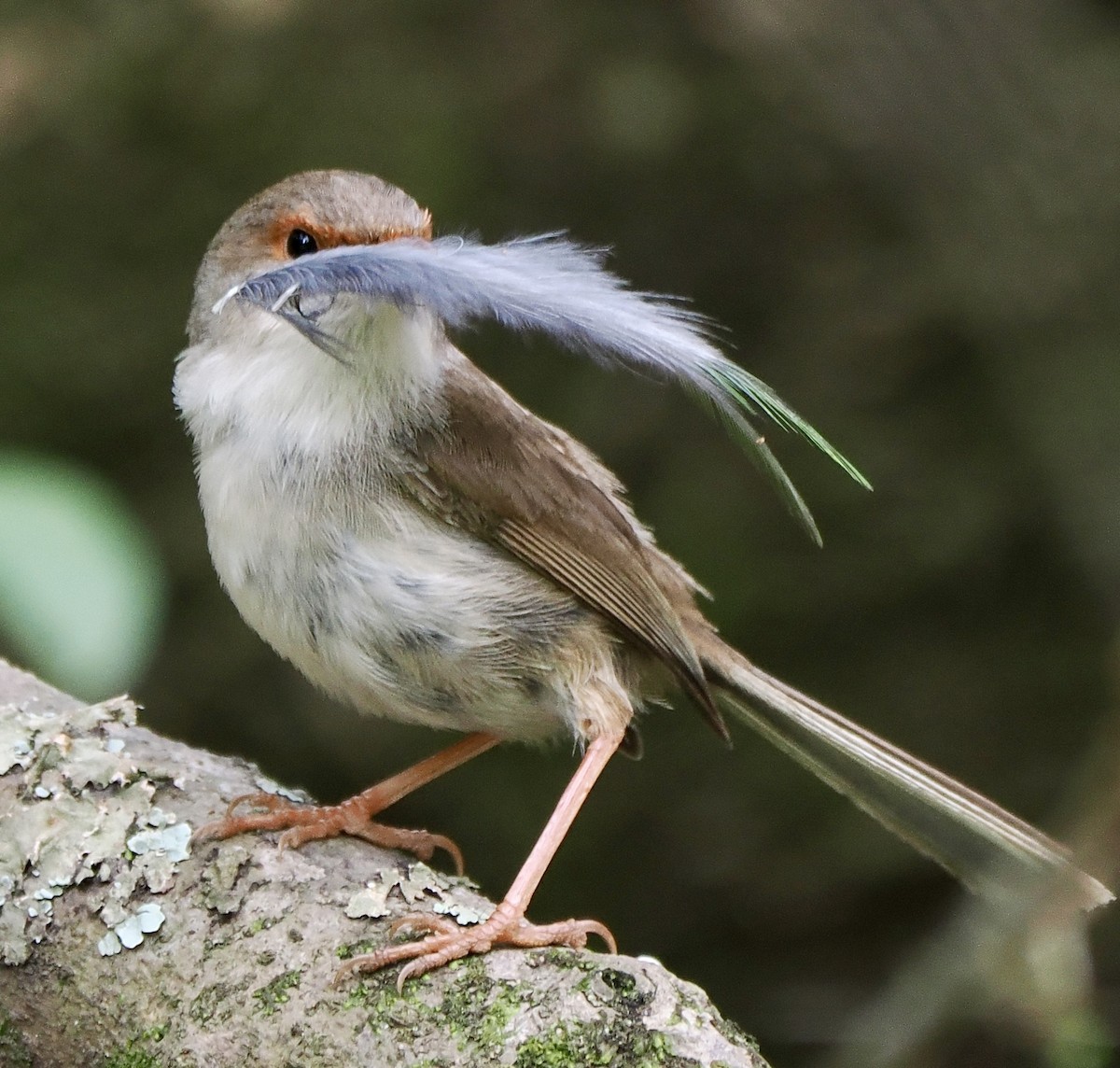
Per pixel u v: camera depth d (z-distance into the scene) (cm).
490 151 1256
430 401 632
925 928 1118
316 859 550
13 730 586
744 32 1237
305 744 1134
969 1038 805
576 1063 465
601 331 502
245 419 621
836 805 1141
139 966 517
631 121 1266
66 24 1291
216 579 1151
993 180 1149
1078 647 1152
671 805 1148
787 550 1184
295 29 1282
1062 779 1117
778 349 1228
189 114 1256
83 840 542
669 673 702
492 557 645
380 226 636
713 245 1248
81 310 1205
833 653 1171
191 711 1129
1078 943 592
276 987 503
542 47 1292
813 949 1126
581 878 1136
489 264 512
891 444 1196
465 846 1134
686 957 1127
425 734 1142
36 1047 521
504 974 494
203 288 675
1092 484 1130
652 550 733
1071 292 1149
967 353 1198
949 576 1174
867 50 1164
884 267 1228
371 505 620
